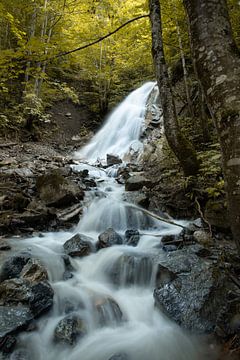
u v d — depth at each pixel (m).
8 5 10.65
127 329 3.33
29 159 9.15
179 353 2.91
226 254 4.27
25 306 3.22
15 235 5.14
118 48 13.20
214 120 2.23
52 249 4.72
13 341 2.84
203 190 5.81
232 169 2.07
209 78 2.22
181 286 3.48
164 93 5.81
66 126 14.14
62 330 3.10
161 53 5.63
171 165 7.74
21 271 3.90
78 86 16.75
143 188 7.12
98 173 8.87
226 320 3.01
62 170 7.79
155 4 5.57
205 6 2.30
